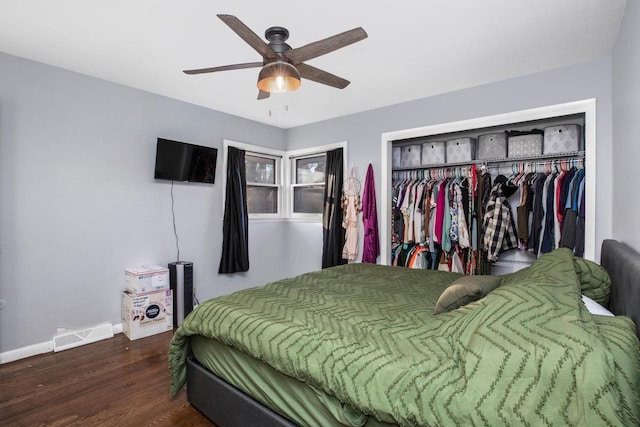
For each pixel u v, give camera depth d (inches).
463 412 36.7
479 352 40.9
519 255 132.9
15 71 102.3
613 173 96.0
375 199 154.1
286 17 80.3
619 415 29.8
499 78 117.9
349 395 45.3
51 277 109.9
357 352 49.0
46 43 94.7
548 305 43.9
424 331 55.1
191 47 96.7
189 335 75.5
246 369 62.6
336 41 65.6
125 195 127.5
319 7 76.3
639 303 45.8
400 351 48.4
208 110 154.5
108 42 94.0
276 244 189.2
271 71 68.5
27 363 99.8
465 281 65.6
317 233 181.3
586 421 30.8
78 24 84.6
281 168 192.5
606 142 100.0
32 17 81.4
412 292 82.8
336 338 53.4
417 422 39.2
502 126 145.2
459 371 41.2
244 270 167.3
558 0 73.9
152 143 135.0
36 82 106.3
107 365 98.7
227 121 162.6
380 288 86.9
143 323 122.1
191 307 139.6
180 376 77.7
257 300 74.7
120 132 125.6
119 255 126.1
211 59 104.4
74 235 114.8
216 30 87.1
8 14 80.1
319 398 49.9
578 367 34.1
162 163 135.0
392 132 148.4
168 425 70.8
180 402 79.3
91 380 89.7
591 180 102.0
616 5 75.6
